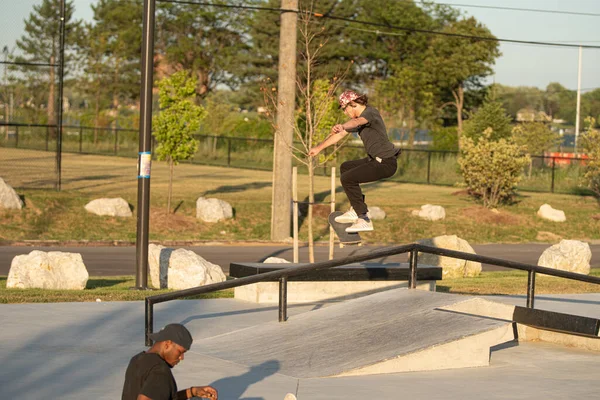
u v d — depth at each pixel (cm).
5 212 3325
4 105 5588
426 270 1712
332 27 8881
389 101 7719
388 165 1039
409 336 1132
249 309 1573
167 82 3566
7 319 1368
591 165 4803
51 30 4953
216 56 10056
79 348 1156
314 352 1115
